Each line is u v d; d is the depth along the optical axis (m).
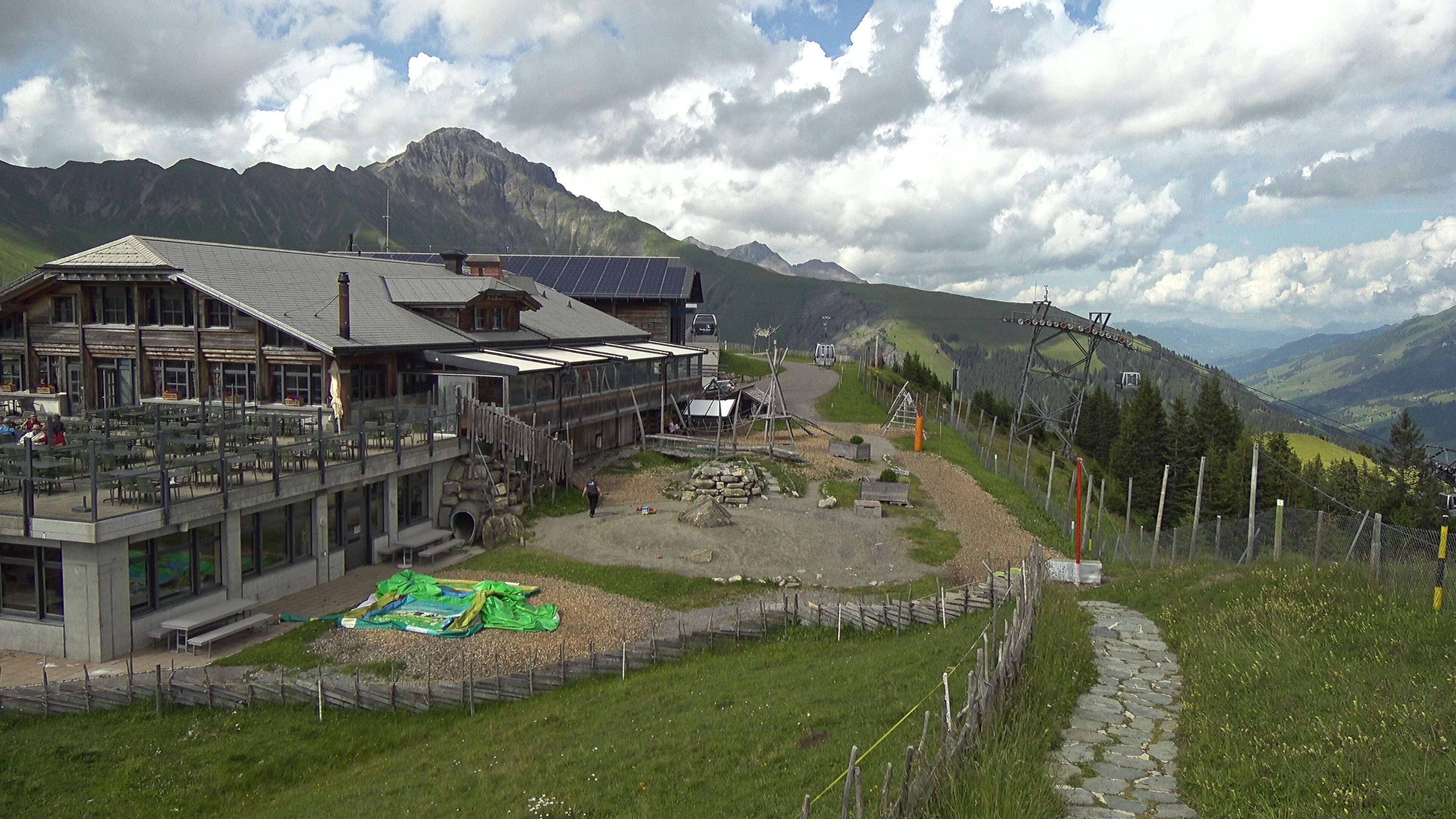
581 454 55.75
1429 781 12.28
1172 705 17.17
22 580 27.08
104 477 26.50
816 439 66.62
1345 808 11.96
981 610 28.72
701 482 47.84
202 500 28.80
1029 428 83.75
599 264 91.38
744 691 22.22
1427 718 14.12
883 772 14.55
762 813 14.23
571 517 44.03
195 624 26.92
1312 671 17.14
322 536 34.69
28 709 23.34
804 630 28.62
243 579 31.27
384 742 22.62
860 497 48.88
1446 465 87.81
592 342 66.75
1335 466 101.69
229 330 43.78
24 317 47.88
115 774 20.77
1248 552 30.03
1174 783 13.62
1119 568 34.84
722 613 31.48
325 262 53.75
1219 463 89.75
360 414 37.72
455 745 21.77
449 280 55.12
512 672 26.34
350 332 43.34
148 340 45.38
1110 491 79.62
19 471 28.34
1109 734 15.64
